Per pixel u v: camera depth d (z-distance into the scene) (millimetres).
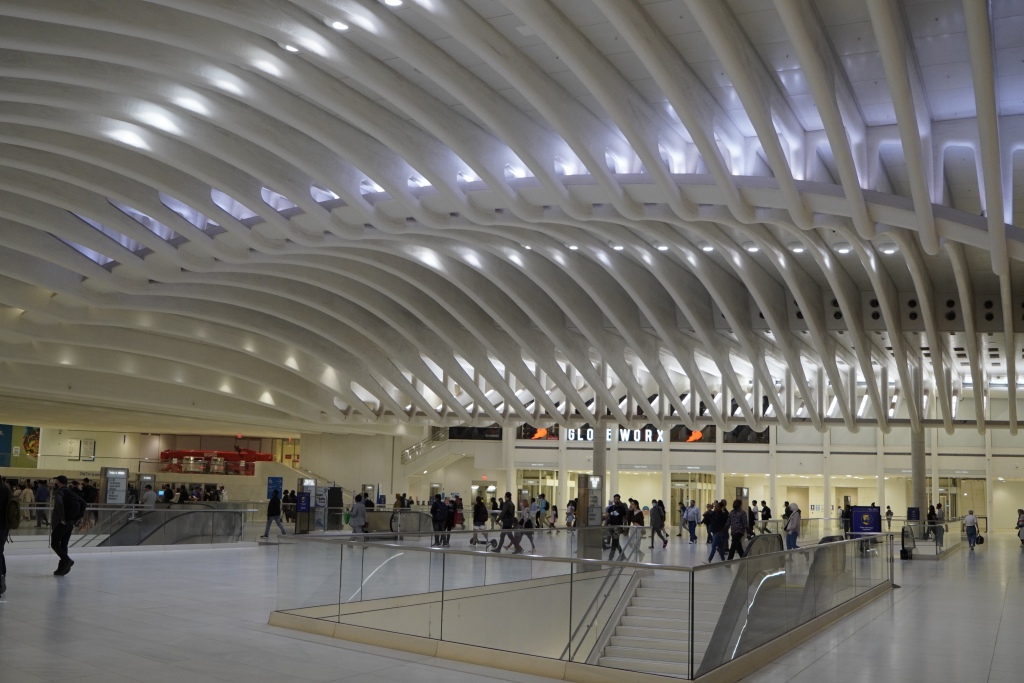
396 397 39906
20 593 15023
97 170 19266
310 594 12367
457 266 26484
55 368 35531
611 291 27000
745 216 16172
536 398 33594
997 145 11844
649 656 9719
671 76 13109
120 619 12625
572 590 10398
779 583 12242
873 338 30094
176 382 37156
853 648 12172
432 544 15453
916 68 13555
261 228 21453
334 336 33125
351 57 13867
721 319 27844
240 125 16297
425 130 17062
